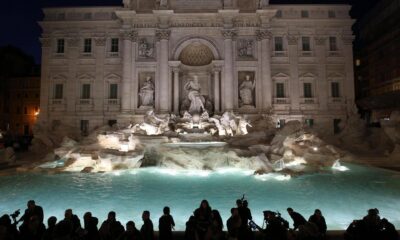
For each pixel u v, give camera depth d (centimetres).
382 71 4631
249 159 2441
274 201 1497
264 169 2328
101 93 4334
